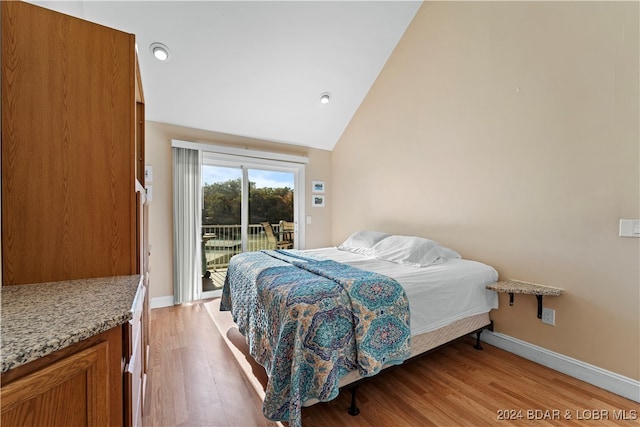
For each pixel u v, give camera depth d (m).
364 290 1.58
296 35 2.75
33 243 1.00
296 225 4.28
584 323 1.86
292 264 2.18
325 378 1.31
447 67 2.75
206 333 2.54
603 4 1.76
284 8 2.50
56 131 1.01
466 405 1.61
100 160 1.08
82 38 1.05
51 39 1.00
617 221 1.72
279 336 1.37
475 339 2.46
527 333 2.15
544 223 2.07
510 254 2.27
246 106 3.36
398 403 1.63
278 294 1.52
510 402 1.64
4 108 0.95
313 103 3.62
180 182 3.29
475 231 2.53
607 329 1.77
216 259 3.67
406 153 3.23
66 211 1.04
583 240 1.87
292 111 3.63
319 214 4.45
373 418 1.51
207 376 1.89
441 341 1.97
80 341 0.70
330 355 1.36
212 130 3.55
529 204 2.15
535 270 2.12
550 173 2.03
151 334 2.52
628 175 1.68
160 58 2.58
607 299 1.77
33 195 0.99
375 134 3.65
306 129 3.99
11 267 0.98
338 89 3.55
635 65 1.64
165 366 2.00
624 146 1.69
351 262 2.36
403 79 3.22
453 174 2.72
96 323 0.69
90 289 0.95
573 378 1.88
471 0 2.52
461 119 2.64
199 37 2.52
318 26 2.74
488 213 2.43
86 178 1.06
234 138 3.73
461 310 2.04
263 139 3.95
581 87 1.87
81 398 0.70
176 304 3.29
